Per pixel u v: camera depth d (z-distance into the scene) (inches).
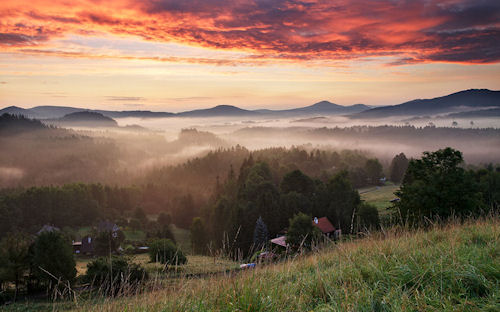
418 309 126.6
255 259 225.3
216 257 211.6
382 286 155.5
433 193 879.1
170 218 4060.0
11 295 706.8
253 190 2736.2
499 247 193.5
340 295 147.1
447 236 245.1
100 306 149.7
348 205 2269.9
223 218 2404.0
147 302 152.5
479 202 853.2
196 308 145.2
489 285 141.3
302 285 174.9
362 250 235.1
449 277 153.3
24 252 1111.0
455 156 924.6
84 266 1929.1
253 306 141.6
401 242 235.3
